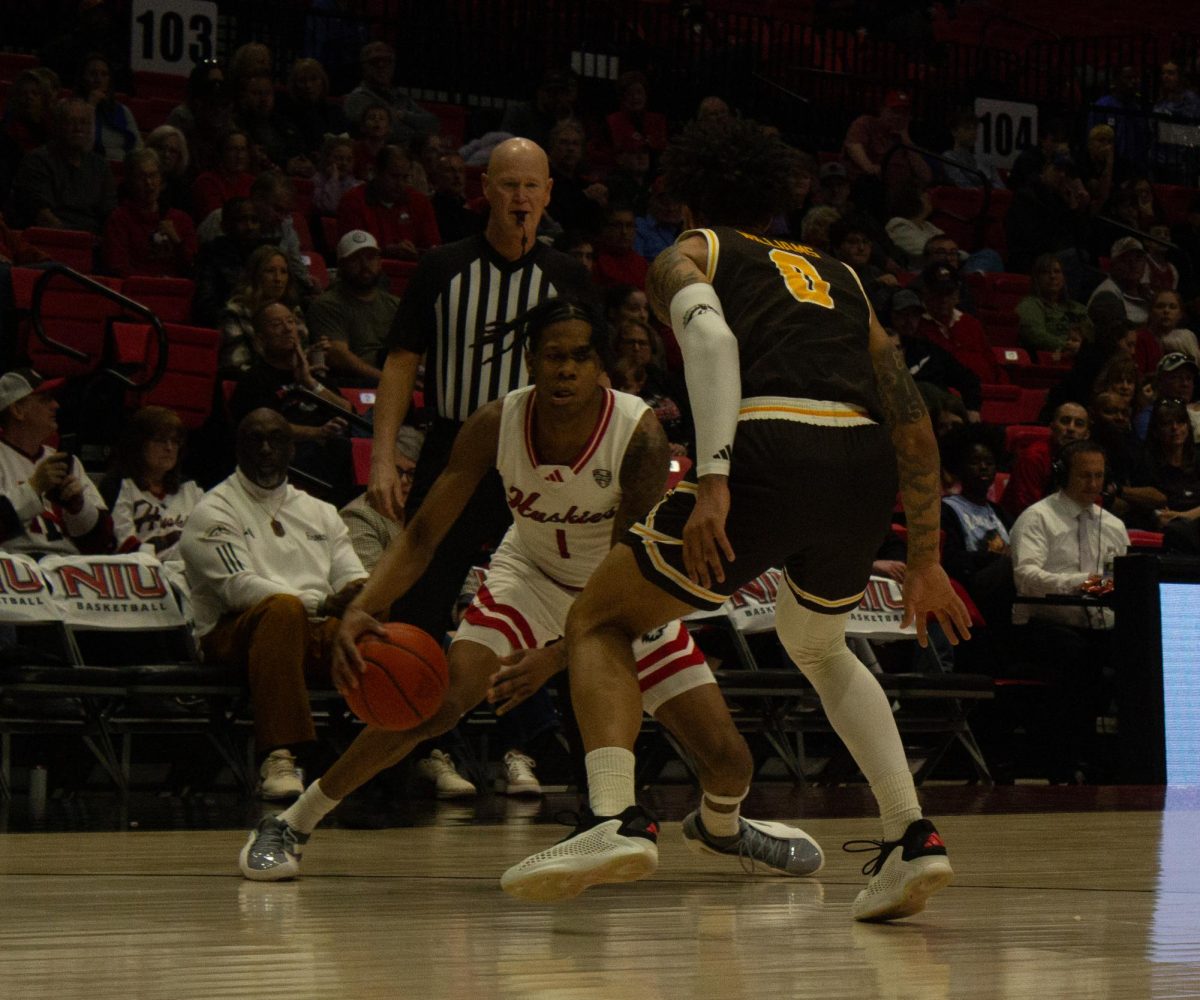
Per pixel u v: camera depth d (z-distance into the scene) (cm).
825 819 1453
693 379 771
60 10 3462
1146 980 638
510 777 1747
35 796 1666
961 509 2327
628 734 785
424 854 1145
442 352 1325
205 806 1592
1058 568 2228
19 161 2734
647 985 621
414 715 912
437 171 3055
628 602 804
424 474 1352
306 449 2123
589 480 943
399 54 3809
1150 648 2061
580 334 905
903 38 4612
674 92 4047
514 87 3922
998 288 3584
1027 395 3123
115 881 972
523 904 880
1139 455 2656
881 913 812
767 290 820
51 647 1839
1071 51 4806
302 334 2303
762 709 1970
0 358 2238
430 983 621
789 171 873
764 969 664
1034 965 677
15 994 586
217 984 612
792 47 4372
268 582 1656
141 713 1728
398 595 952
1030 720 2208
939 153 4300
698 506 757
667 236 3272
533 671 877
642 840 751
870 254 3198
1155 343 3378
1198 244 4106
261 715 1612
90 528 1833
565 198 3130
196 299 2461
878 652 2216
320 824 1388
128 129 2994
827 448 789
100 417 2236
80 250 2539
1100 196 4094
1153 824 1435
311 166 3041
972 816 1525
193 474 2292
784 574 850
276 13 3566
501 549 1044
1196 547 2364
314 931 767
